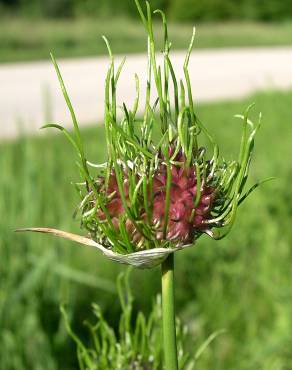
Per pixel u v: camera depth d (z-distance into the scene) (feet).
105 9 12.82
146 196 0.46
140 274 1.54
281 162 1.99
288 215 1.75
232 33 10.83
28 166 1.46
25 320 1.29
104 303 1.47
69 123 4.22
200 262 1.63
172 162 0.48
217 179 0.49
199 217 0.49
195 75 6.60
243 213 1.73
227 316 1.49
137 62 7.59
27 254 1.36
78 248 1.60
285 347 1.33
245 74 6.70
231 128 3.59
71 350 1.33
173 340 0.50
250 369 1.34
